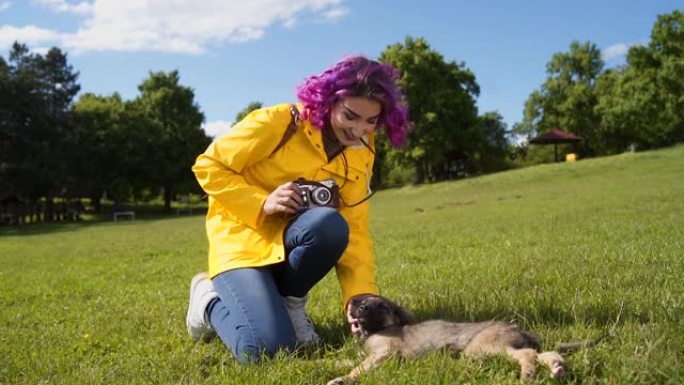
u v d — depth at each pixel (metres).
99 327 5.95
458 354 3.87
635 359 3.36
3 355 5.00
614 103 72.25
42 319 6.84
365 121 4.54
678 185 26.17
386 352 3.92
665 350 3.50
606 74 86.19
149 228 32.25
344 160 4.88
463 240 12.29
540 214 17.69
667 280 5.96
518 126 90.56
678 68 64.81
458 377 3.39
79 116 63.31
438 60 65.25
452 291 6.12
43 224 51.06
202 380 3.85
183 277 10.45
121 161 64.94
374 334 4.21
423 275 7.90
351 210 4.99
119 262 13.92
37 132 58.50
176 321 5.95
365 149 5.03
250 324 4.27
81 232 33.56
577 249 8.85
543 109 89.62
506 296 5.56
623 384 3.13
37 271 12.95
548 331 4.22
